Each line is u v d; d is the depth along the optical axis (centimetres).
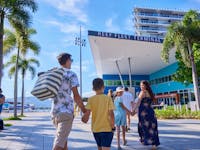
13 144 800
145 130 659
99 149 419
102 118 410
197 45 2567
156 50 3638
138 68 5006
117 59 4056
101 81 432
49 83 352
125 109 707
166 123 1541
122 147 713
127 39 3088
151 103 673
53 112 368
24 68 3706
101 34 2967
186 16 2480
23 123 1806
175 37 2373
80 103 376
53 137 973
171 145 725
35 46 2769
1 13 1805
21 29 1959
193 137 883
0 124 1271
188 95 4178
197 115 1997
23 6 1916
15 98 2631
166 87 4956
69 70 383
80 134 1050
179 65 3086
